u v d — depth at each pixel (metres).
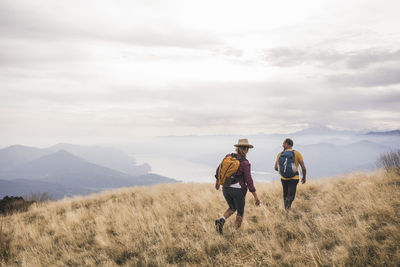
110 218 7.38
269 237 4.55
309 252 3.71
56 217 8.31
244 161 4.84
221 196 8.59
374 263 3.16
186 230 5.65
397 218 4.32
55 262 4.78
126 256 4.74
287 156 5.85
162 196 10.01
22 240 6.22
